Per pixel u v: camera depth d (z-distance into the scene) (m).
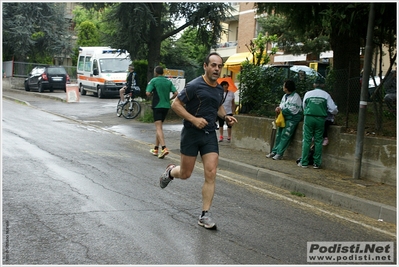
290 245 5.79
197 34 25.64
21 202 6.85
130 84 19.20
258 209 7.33
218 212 6.97
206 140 6.32
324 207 7.88
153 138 14.62
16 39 38.22
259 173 9.71
